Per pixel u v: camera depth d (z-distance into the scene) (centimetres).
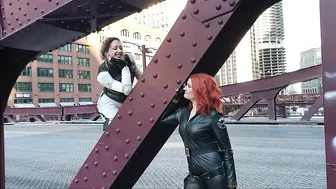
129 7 225
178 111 267
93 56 7981
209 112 252
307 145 1152
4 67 306
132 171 236
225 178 254
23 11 240
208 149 255
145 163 243
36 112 3078
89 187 236
